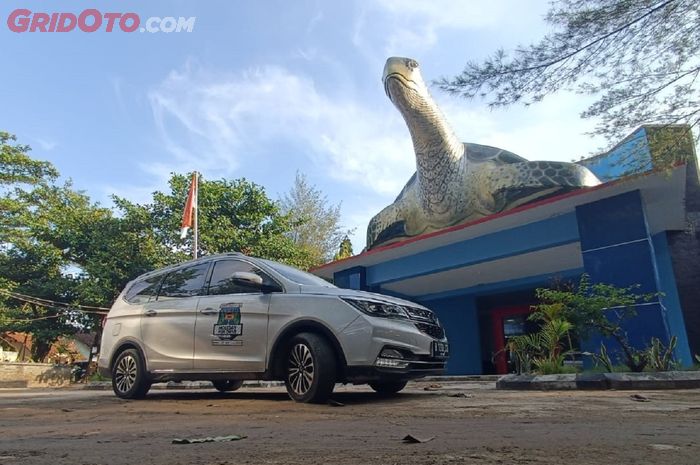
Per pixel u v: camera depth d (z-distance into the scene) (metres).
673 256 11.59
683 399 4.25
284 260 20.30
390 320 4.43
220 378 4.88
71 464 1.75
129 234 19.70
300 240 30.36
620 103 5.30
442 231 11.44
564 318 6.67
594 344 9.56
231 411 3.86
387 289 15.16
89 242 20.84
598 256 8.95
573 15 4.95
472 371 15.05
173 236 19.42
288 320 4.55
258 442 2.22
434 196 14.13
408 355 4.41
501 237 11.16
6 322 20.83
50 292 21.25
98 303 19.61
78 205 25.19
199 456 1.88
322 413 3.55
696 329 10.94
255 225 20.55
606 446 1.96
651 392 5.12
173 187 19.86
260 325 4.71
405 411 3.57
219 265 5.48
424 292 16.05
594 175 13.15
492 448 1.95
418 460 1.72
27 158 23.81
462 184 13.95
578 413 3.24
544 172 12.41
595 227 9.15
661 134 5.54
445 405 4.02
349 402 4.43
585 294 8.36
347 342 4.22
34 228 21.45
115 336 5.88
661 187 8.77
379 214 16.48
